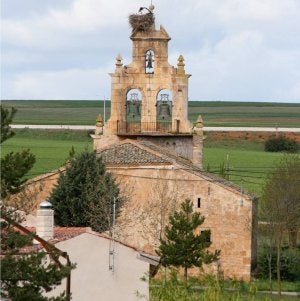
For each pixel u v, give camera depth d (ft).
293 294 355.15
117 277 244.22
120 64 404.77
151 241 368.89
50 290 208.23
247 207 373.20
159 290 244.01
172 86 405.39
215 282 256.93
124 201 354.54
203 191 374.43
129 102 405.59
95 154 344.49
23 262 204.64
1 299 203.51
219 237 374.63
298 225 407.44
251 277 372.79
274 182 412.36
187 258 331.98
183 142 406.62
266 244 384.88
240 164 615.16
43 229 238.89
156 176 373.61
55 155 620.49
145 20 404.57
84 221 336.08
